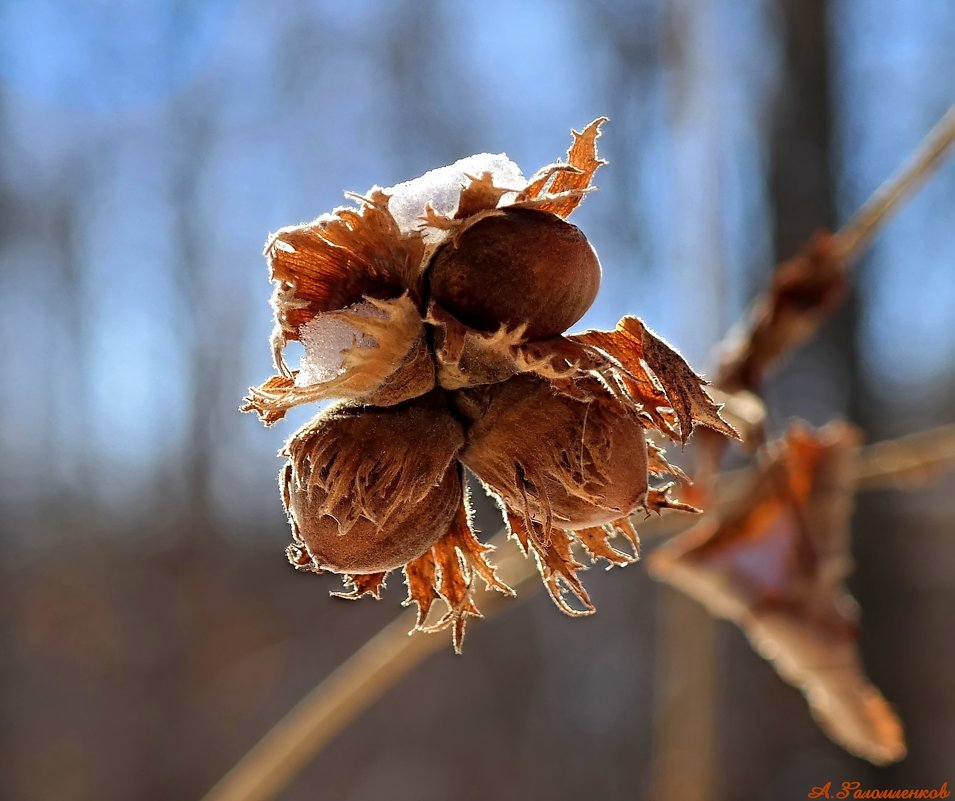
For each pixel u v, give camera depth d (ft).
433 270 0.82
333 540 0.82
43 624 5.26
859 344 3.98
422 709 4.84
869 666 4.08
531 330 0.82
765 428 1.09
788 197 3.56
